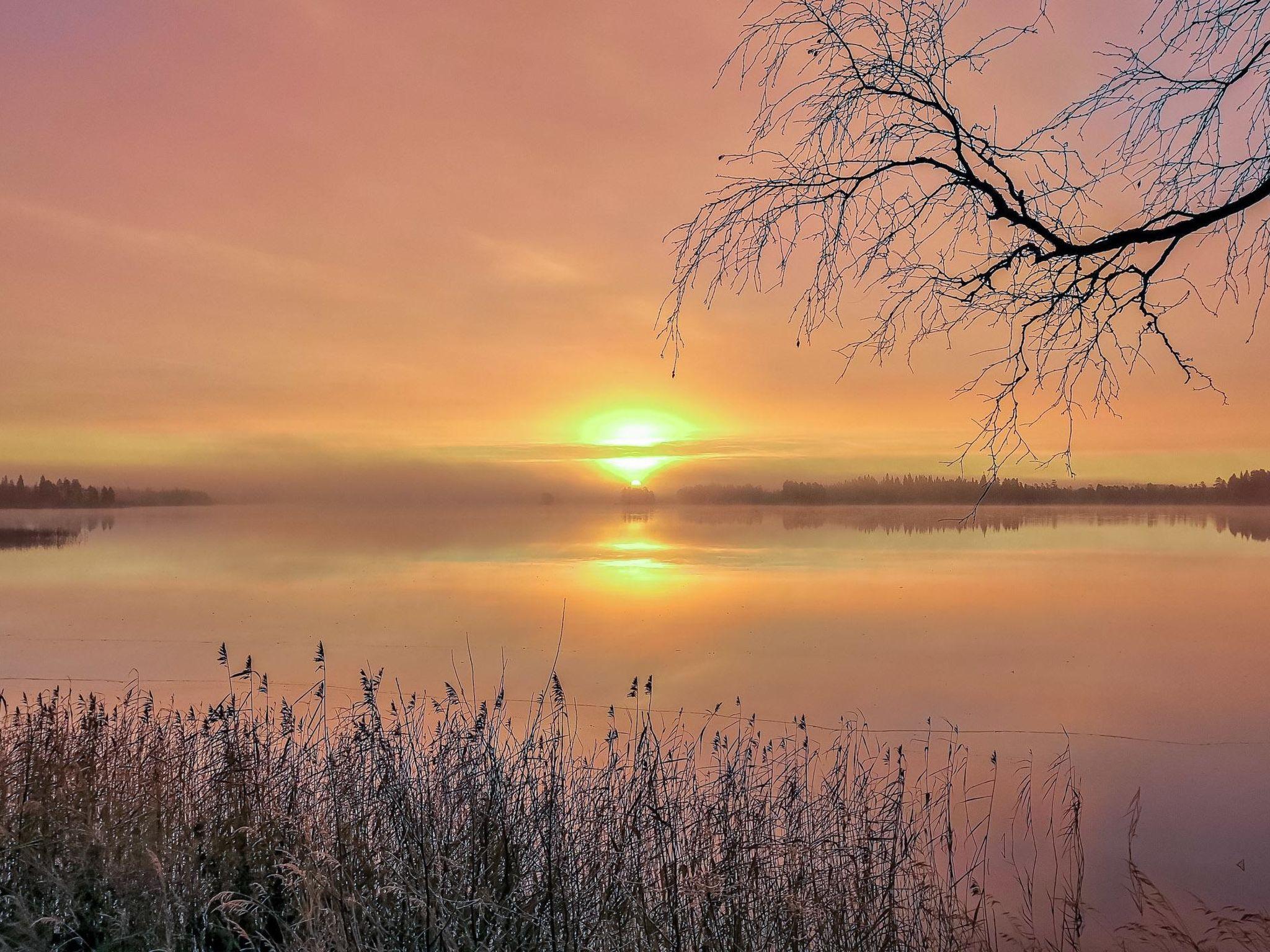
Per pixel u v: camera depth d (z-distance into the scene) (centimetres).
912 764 1340
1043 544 8731
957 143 323
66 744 659
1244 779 1365
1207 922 780
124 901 482
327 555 7612
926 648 2719
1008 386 345
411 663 2450
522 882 537
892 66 327
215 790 580
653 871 565
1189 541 9319
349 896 457
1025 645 2786
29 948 427
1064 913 777
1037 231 320
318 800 596
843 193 338
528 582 4956
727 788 691
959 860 920
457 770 620
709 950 518
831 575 5406
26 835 516
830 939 572
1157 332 330
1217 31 321
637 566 6134
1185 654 2622
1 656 2562
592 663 2438
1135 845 1013
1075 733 1692
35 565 6688
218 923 460
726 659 2503
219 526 15912
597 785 662
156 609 3784
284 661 2464
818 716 1769
